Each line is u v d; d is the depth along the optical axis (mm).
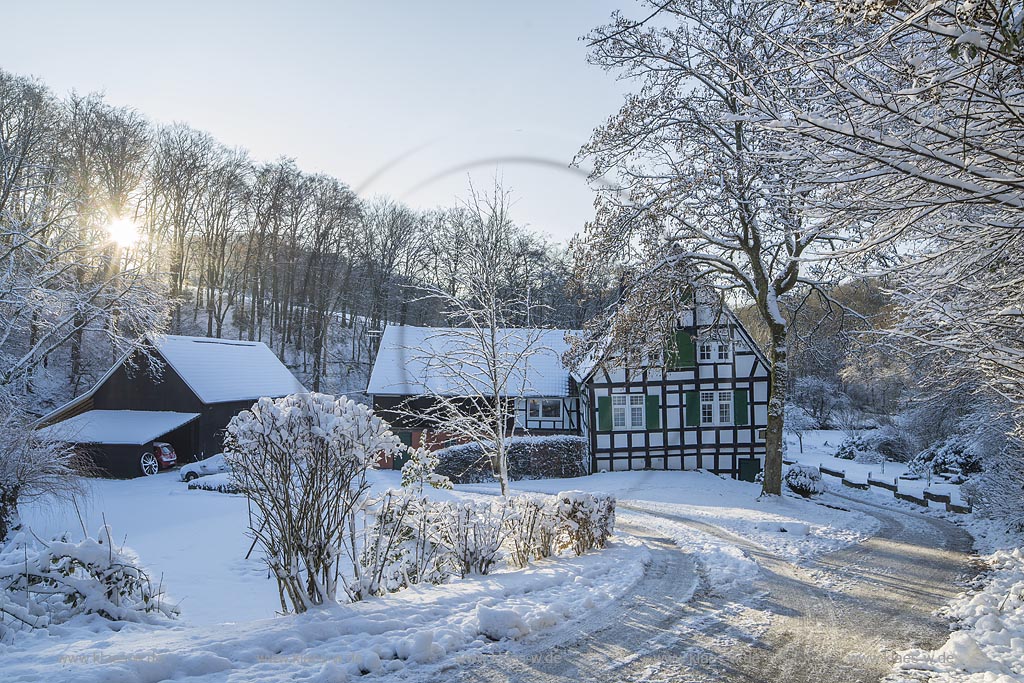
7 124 32156
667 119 19750
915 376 19234
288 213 47438
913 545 15945
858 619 9312
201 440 35594
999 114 5121
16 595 7574
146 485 28734
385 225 40406
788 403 48312
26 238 23453
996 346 7391
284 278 48219
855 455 42000
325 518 8086
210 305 52062
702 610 9414
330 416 7867
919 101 5195
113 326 28016
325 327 43469
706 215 19547
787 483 27203
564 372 36469
